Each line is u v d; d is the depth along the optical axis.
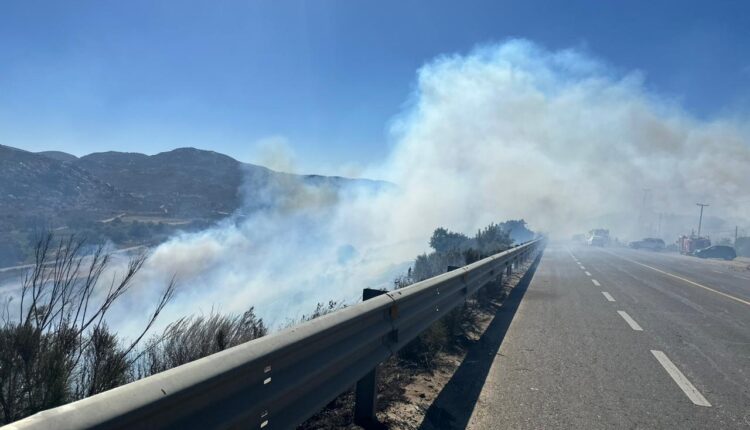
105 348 3.75
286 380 3.06
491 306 11.70
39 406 3.14
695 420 4.90
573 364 6.81
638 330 9.30
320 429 4.13
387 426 4.33
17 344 3.22
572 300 13.16
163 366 4.29
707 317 11.09
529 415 4.89
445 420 4.66
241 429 2.63
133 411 1.92
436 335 6.94
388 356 4.69
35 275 3.75
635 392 5.68
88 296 3.95
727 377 6.41
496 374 6.24
